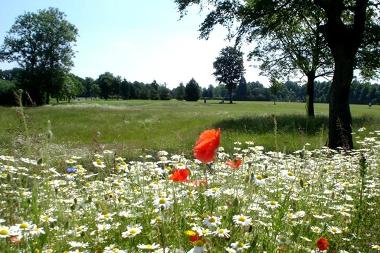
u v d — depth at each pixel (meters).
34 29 75.69
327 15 17.50
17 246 2.85
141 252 3.02
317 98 112.12
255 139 15.95
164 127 26.70
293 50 30.23
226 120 26.66
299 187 4.87
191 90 128.12
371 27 22.12
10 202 3.69
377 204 5.08
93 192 4.98
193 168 5.03
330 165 6.98
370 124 20.09
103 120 31.12
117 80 134.38
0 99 75.69
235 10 19.36
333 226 4.05
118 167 5.59
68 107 45.44
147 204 3.96
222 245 2.79
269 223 3.35
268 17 19.44
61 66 77.62
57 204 3.67
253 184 3.63
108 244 3.44
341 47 17.25
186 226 3.34
